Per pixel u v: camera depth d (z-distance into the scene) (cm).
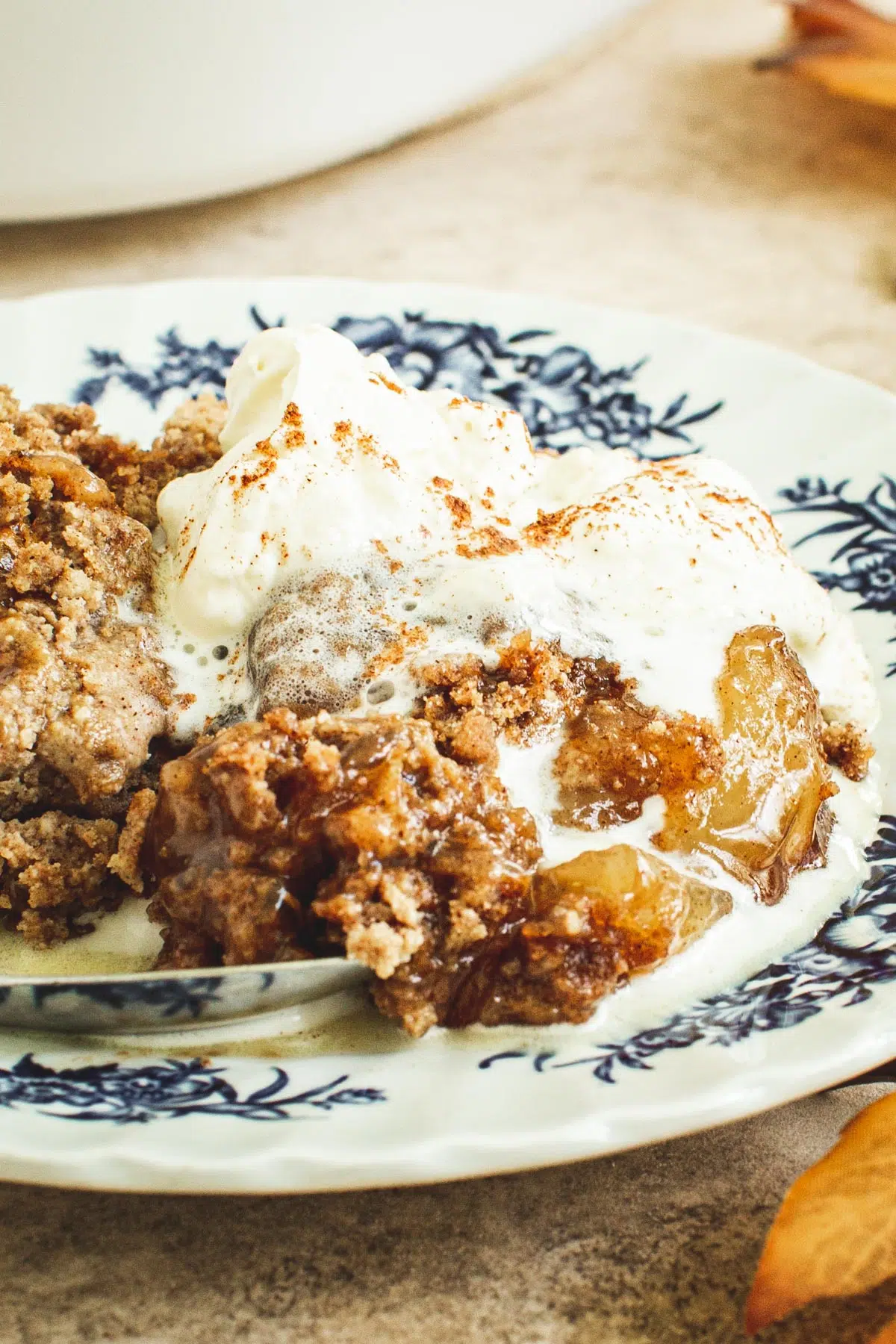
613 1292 25
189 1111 25
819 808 29
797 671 29
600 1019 27
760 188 44
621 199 44
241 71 39
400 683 28
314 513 29
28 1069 26
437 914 27
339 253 42
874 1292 25
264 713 28
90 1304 25
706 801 28
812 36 45
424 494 30
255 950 27
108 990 26
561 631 29
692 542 30
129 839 28
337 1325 25
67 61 38
